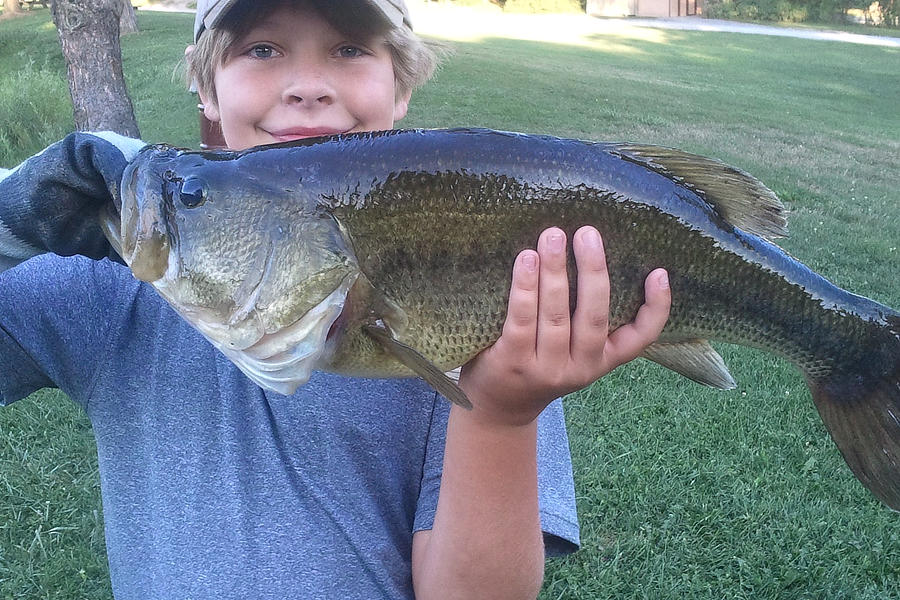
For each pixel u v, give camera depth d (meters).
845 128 4.45
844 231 2.45
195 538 0.49
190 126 3.17
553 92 4.55
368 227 0.44
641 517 1.16
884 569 1.09
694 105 4.66
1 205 0.42
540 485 0.54
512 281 0.43
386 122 0.57
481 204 0.44
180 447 0.51
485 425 0.46
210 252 0.44
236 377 0.52
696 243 0.49
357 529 0.50
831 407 0.58
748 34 9.91
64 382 0.53
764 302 0.53
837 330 0.56
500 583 0.47
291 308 0.44
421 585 0.49
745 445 1.32
